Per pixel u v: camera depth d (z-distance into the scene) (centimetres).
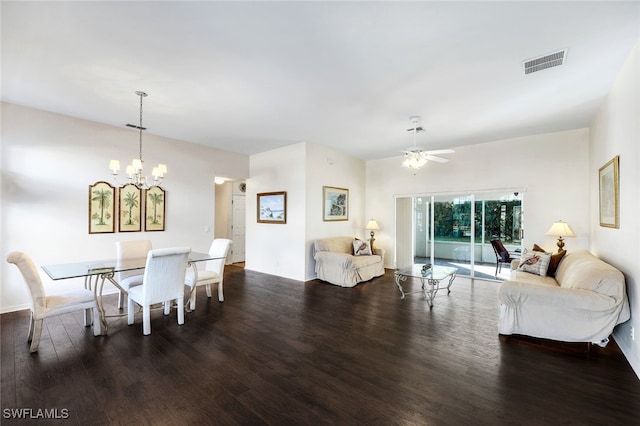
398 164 693
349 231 688
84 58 265
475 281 569
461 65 274
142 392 212
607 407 198
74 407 195
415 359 264
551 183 498
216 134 514
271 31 225
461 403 203
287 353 274
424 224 665
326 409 196
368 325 345
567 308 279
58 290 417
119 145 474
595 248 417
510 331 305
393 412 193
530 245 516
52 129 407
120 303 403
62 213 418
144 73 293
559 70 283
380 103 367
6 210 375
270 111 398
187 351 277
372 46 244
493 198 572
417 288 519
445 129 477
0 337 301
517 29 221
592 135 435
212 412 192
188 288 505
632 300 256
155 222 518
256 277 604
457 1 192
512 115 409
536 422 184
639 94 238
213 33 228
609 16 205
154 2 194
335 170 646
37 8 199
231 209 776
